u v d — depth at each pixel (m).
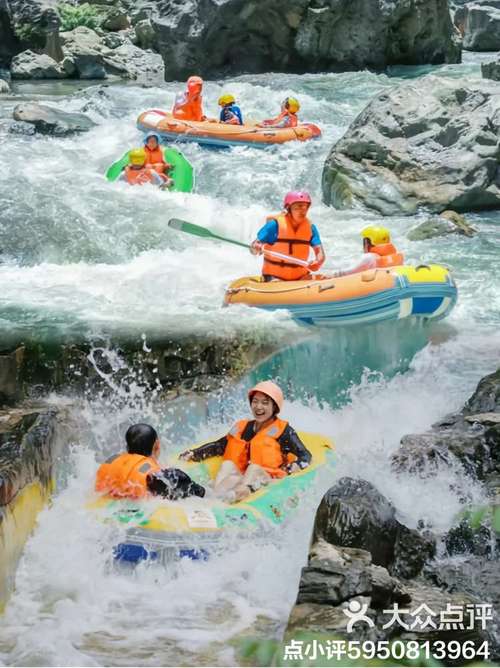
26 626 8.79
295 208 17.00
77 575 9.59
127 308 16.97
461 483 11.45
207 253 20.25
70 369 14.84
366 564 9.02
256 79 38.28
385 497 10.55
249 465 11.23
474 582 9.73
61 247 20.20
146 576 9.62
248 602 9.23
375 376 15.60
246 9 38.28
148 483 10.25
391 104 24.62
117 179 24.09
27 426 11.14
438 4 39.25
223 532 9.87
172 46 39.59
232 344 15.45
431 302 16.08
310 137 28.45
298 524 10.30
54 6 46.22
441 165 23.22
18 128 28.64
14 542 9.46
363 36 38.84
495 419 12.54
